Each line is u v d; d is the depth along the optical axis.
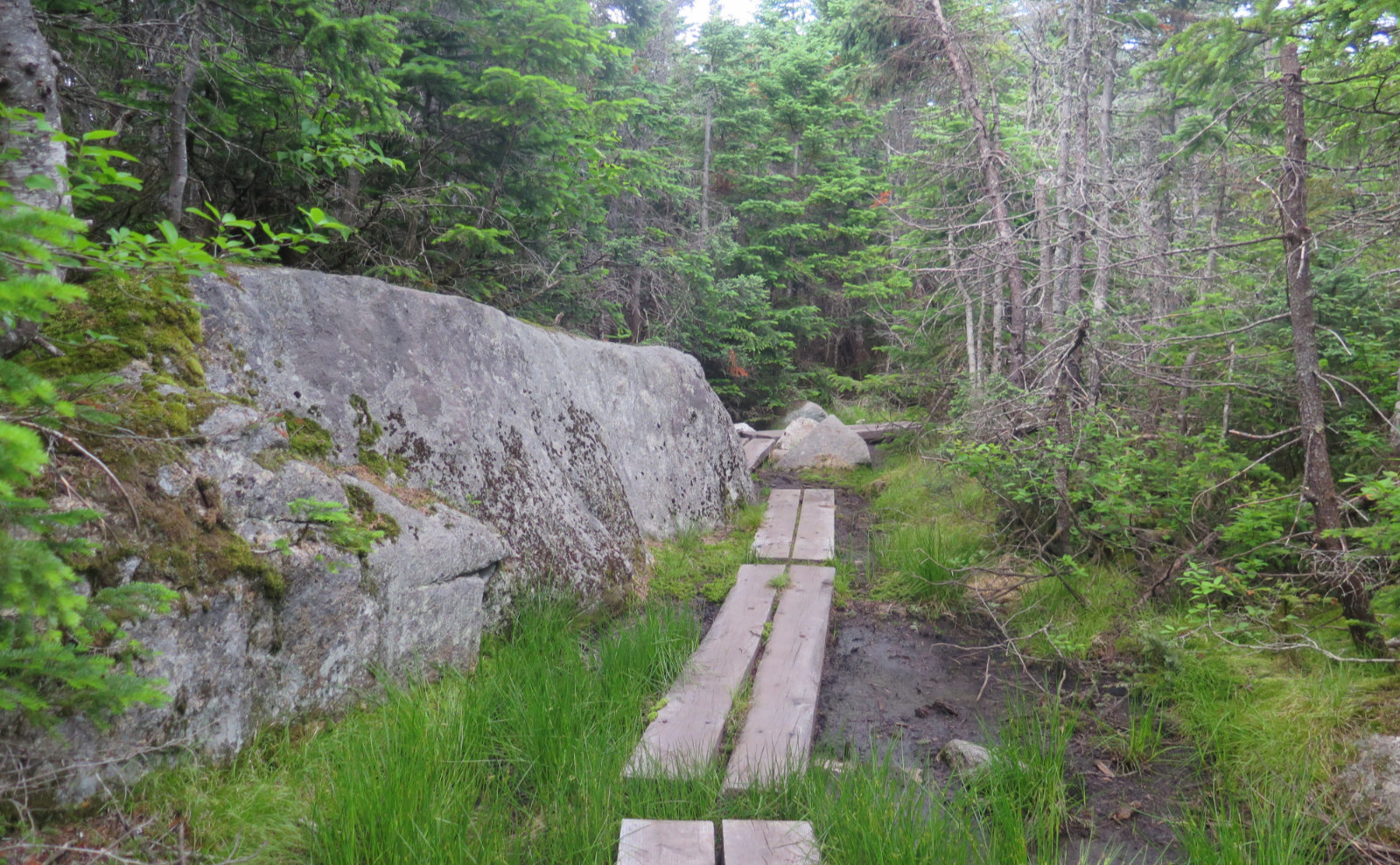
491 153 7.48
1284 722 3.50
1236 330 4.44
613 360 7.09
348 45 4.94
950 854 2.74
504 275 8.02
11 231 1.61
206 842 2.44
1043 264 7.92
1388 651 3.67
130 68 5.56
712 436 8.25
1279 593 4.21
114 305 3.22
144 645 2.51
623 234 13.55
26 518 1.93
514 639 4.25
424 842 2.54
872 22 9.23
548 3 6.79
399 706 3.29
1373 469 4.73
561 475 5.43
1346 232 5.36
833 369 17.77
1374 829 2.89
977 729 4.01
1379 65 4.67
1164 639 4.30
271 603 3.02
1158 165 6.46
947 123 11.14
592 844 2.71
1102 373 6.23
